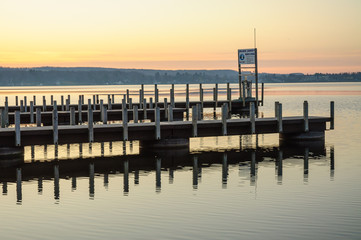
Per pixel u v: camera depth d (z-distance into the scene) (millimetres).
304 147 34969
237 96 128375
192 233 17297
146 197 22016
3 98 125062
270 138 39781
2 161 30359
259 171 27266
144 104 49562
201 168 28297
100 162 30281
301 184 24125
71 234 17328
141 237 16969
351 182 24438
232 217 18984
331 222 18328
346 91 156250
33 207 20594
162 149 33688
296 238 16781
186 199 21578
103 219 18906
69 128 31062
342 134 41312
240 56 63812
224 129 33969
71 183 24906
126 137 31891
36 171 27766
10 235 17281
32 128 31516
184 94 151625
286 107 76750
